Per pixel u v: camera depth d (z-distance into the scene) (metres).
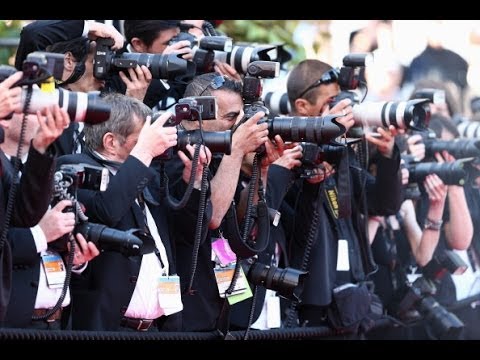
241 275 10.28
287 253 11.12
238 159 9.84
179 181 9.85
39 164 8.30
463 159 12.91
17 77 8.22
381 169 11.81
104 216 8.97
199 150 9.34
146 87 10.17
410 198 12.94
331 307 11.28
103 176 9.03
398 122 10.98
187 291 9.55
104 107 8.44
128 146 9.47
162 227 9.72
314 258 11.18
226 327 10.05
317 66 11.58
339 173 10.88
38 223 8.69
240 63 10.93
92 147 9.50
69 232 8.83
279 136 9.89
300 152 10.60
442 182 12.80
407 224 13.45
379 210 11.95
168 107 11.19
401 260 13.53
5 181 8.62
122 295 9.35
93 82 10.31
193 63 10.59
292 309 10.91
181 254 10.01
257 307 10.63
